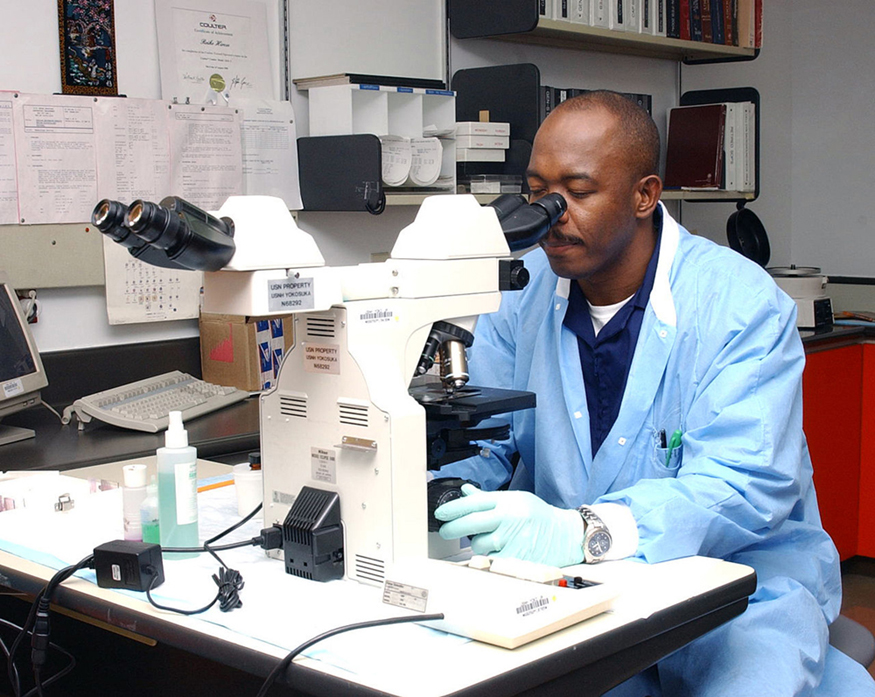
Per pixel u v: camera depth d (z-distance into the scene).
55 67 2.49
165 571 1.28
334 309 1.25
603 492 1.67
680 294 1.65
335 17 3.05
